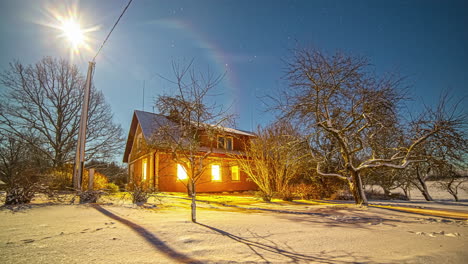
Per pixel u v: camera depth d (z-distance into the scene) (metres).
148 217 6.35
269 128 15.41
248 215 7.70
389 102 10.09
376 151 12.23
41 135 20.34
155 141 7.86
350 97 10.55
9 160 18.19
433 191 32.66
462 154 11.16
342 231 5.51
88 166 22.00
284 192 14.24
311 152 12.44
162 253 3.49
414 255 3.64
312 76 10.77
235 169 21.25
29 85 20.30
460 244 4.45
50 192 9.02
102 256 3.29
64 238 4.11
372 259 3.44
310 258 3.46
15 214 6.40
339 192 16.89
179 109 7.09
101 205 8.41
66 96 21.69
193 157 6.72
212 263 3.14
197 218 6.51
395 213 9.42
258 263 3.19
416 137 11.10
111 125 23.70
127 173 25.89
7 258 3.11
